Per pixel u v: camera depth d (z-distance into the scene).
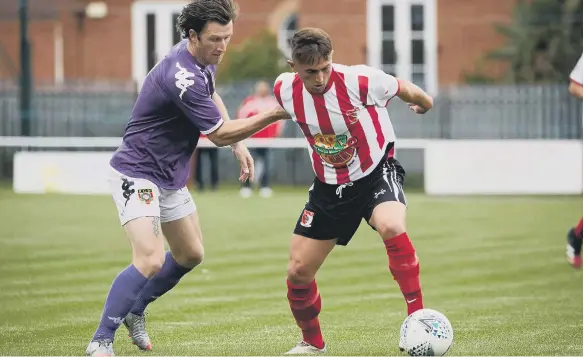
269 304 22.50
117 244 32.22
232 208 43.09
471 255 29.69
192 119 16.22
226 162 58.19
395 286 24.91
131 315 17.34
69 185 50.88
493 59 62.34
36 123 55.22
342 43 65.81
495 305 22.12
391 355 16.45
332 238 16.25
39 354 16.83
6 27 66.69
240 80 58.19
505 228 35.84
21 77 53.50
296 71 15.30
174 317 20.95
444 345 15.47
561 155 48.28
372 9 65.62
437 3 65.50
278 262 28.70
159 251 16.22
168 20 67.06
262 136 49.56
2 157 56.28
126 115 55.69
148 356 16.62
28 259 29.16
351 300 23.03
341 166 15.85
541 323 19.78
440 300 22.84
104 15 66.88
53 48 67.06
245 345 17.70
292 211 41.84
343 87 15.46
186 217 17.08
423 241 32.66
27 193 50.31
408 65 65.62
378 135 15.83
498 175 48.59
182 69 16.08
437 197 47.81
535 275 26.33
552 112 53.00
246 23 66.12
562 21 60.62
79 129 55.78
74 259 29.16
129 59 67.06
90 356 16.08
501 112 53.75
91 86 63.19
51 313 21.33
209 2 15.91
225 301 22.86
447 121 54.25
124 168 16.36
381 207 15.83
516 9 62.03
